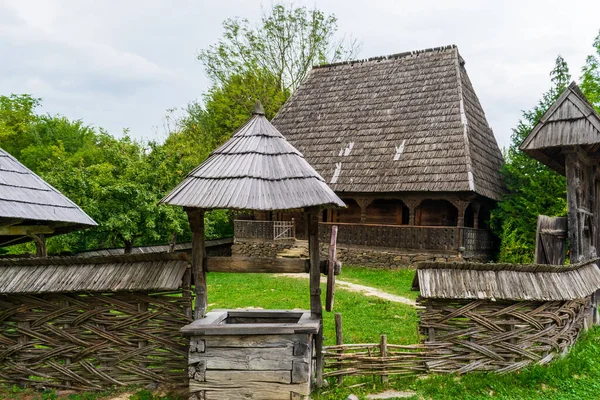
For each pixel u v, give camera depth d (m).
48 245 15.34
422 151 17.17
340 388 5.54
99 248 15.70
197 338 4.93
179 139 28.05
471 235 16.39
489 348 5.93
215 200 4.95
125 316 5.64
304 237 21.64
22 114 31.78
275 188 5.14
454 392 5.43
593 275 7.52
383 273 15.80
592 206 10.40
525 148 8.95
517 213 16.48
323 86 22.36
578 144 8.44
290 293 11.99
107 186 14.11
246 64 29.33
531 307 6.00
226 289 12.70
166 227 14.80
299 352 4.84
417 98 19.05
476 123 18.83
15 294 5.82
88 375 5.72
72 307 5.73
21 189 6.57
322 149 19.50
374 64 21.75
